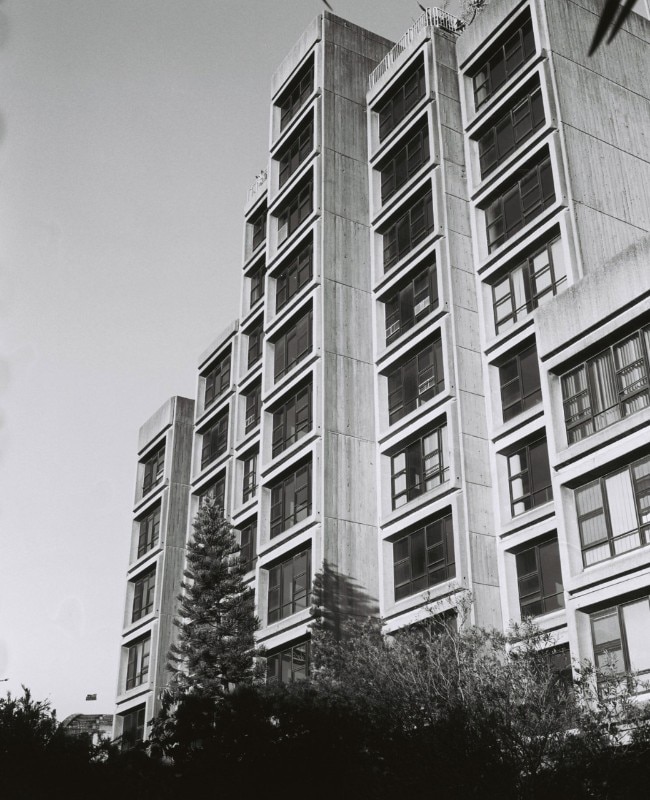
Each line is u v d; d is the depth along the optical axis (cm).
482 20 4438
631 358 2834
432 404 3850
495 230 4088
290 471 4309
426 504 3741
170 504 5944
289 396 4506
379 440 4156
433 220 4241
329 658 2906
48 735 2620
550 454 2983
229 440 5375
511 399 3697
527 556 3394
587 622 2727
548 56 4034
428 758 2142
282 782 2427
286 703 2528
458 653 2488
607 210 3809
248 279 5688
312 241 4675
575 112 3975
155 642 5531
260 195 5662
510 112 4178
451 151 4353
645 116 4219
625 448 2725
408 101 4697
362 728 2358
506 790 2072
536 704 2217
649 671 2508
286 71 5378
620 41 4344
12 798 2461
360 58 5147
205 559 4128
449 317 3941
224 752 2548
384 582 3866
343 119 4906
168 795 2592
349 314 4406
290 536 4106
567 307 3070
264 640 4072
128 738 2839
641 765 2056
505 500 3566
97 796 2553
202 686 3753
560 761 2097
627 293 2866
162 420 6369
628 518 2691
